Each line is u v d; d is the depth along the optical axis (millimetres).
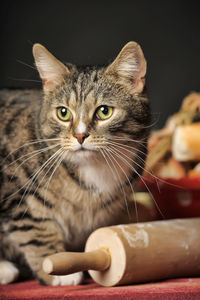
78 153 749
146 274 680
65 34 1604
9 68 1577
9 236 768
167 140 997
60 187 762
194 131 977
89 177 770
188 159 975
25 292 671
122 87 774
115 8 1611
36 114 795
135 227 692
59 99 768
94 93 758
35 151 767
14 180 763
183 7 1602
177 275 709
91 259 661
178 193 844
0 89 875
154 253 681
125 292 641
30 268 759
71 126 752
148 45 1615
